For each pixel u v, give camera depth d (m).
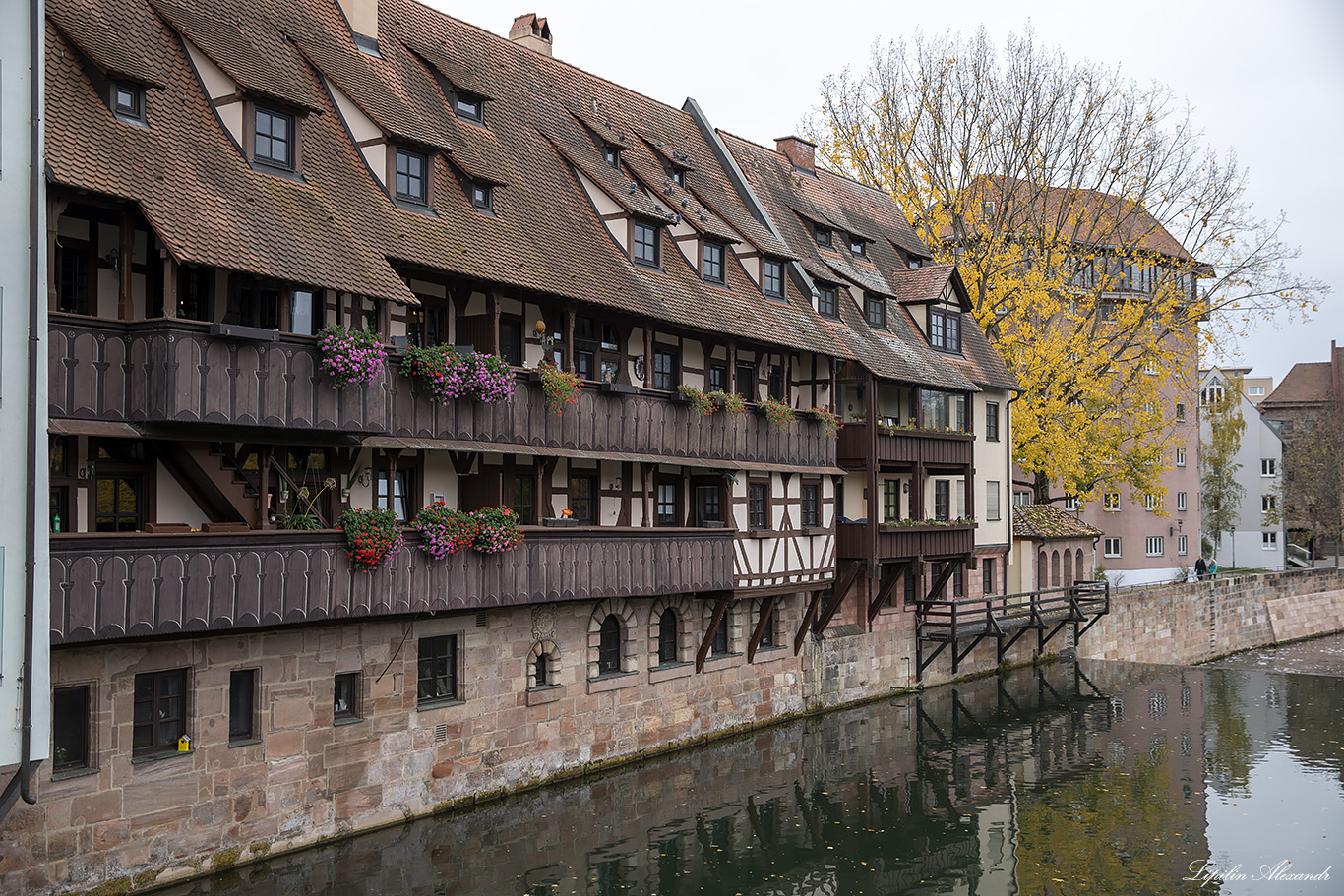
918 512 26.50
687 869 14.95
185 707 12.94
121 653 12.21
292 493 14.04
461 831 15.48
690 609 21.05
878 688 26.92
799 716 24.28
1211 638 39.22
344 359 13.02
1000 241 34.50
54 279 11.40
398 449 14.70
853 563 24.72
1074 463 32.03
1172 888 15.04
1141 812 18.52
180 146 13.23
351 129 16.20
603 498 18.92
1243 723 26.11
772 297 23.64
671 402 19.08
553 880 14.13
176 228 11.95
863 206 32.00
